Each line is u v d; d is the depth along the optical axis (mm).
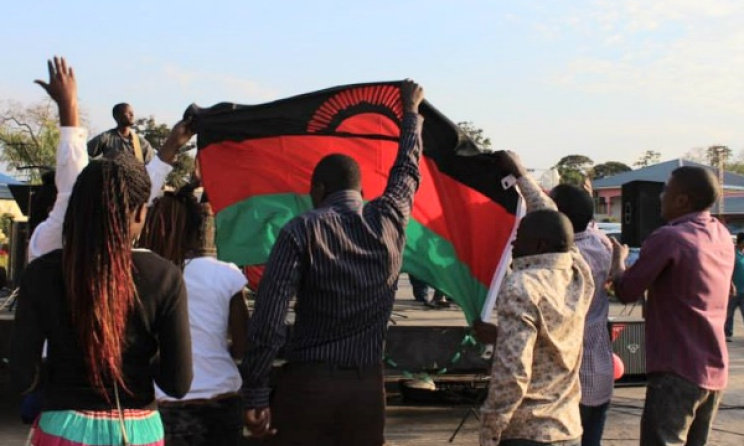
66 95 2469
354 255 2648
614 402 6809
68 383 2055
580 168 67875
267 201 3963
